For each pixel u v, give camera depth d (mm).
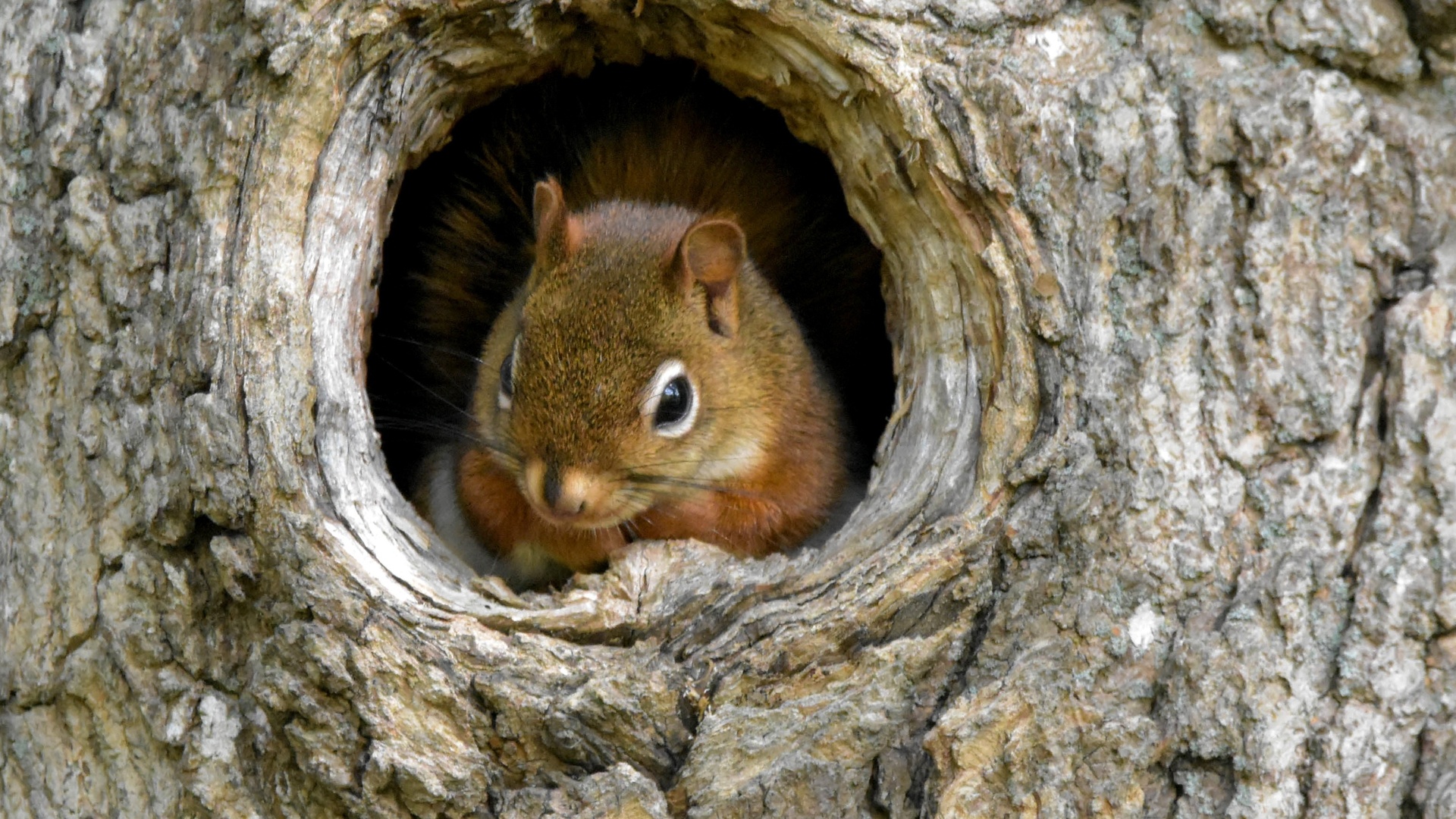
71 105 2475
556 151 2541
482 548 2514
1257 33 2465
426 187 2549
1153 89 2467
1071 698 2457
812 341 2549
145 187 2473
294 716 2459
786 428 2508
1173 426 2461
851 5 2475
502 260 2551
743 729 2457
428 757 2457
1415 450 2455
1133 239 2467
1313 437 2459
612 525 2492
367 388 2557
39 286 2477
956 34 2475
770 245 2547
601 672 2461
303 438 2467
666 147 2541
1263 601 2455
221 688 2465
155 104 2475
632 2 2488
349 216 2482
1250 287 2461
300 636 2457
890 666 2461
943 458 2473
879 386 2559
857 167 2486
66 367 2475
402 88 2484
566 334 2486
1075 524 2461
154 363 2469
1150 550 2459
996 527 2463
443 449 2537
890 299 2496
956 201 2473
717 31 2488
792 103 2492
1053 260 2467
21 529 2475
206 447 2463
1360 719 2451
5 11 2482
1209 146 2465
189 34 2475
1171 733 2455
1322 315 2459
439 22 2480
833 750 2459
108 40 2477
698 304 2496
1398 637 2453
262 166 2473
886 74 2473
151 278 2471
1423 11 2459
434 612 2463
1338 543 2455
